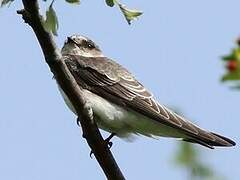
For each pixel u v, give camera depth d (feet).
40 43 28.09
